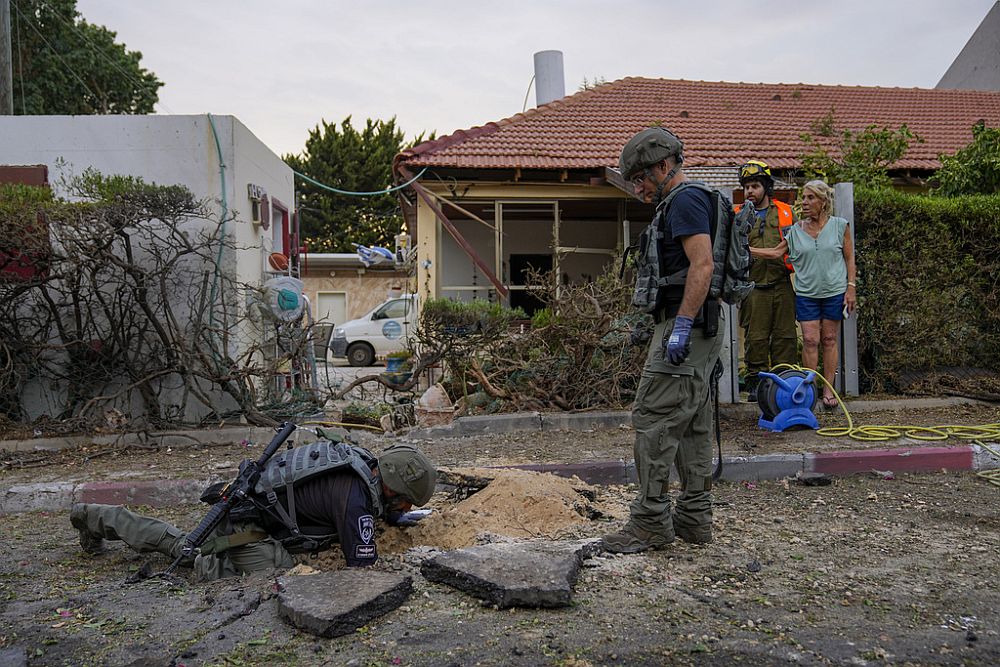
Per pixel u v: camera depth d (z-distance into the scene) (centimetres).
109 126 871
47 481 617
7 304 766
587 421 770
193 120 870
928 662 307
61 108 2647
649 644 321
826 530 474
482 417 761
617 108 1614
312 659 314
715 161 1398
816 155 1252
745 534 466
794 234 756
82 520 448
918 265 844
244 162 921
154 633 342
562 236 1558
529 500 486
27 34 2519
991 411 781
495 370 837
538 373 816
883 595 372
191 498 607
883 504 533
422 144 1352
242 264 906
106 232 741
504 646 321
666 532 431
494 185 1359
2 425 770
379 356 2119
